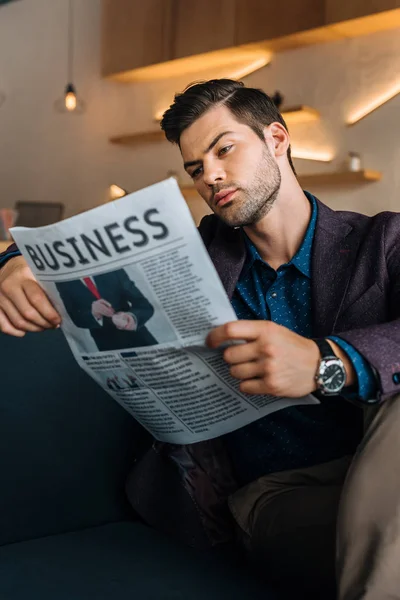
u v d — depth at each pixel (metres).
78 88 6.18
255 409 1.00
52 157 6.36
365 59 4.53
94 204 6.12
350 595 0.88
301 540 1.09
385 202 4.46
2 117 6.64
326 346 0.92
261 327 0.87
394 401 0.95
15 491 1.21
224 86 1.20
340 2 4.41
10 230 0.95
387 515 0.87
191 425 1.07
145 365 0.99
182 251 0.83
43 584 1.04
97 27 6.03
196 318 0.88
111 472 1.34
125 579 1.07
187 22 5.24
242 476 1.28
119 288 0.91
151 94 5.77
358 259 1.19
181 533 1.23
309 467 1.21
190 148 1.20
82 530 1.29
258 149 1.20
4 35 6.58
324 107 4.74
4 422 1.21
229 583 1.09
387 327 0.98
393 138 4.41
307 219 1.25
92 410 1.32
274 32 4.76
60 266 0.94
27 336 1.26
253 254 1.26
